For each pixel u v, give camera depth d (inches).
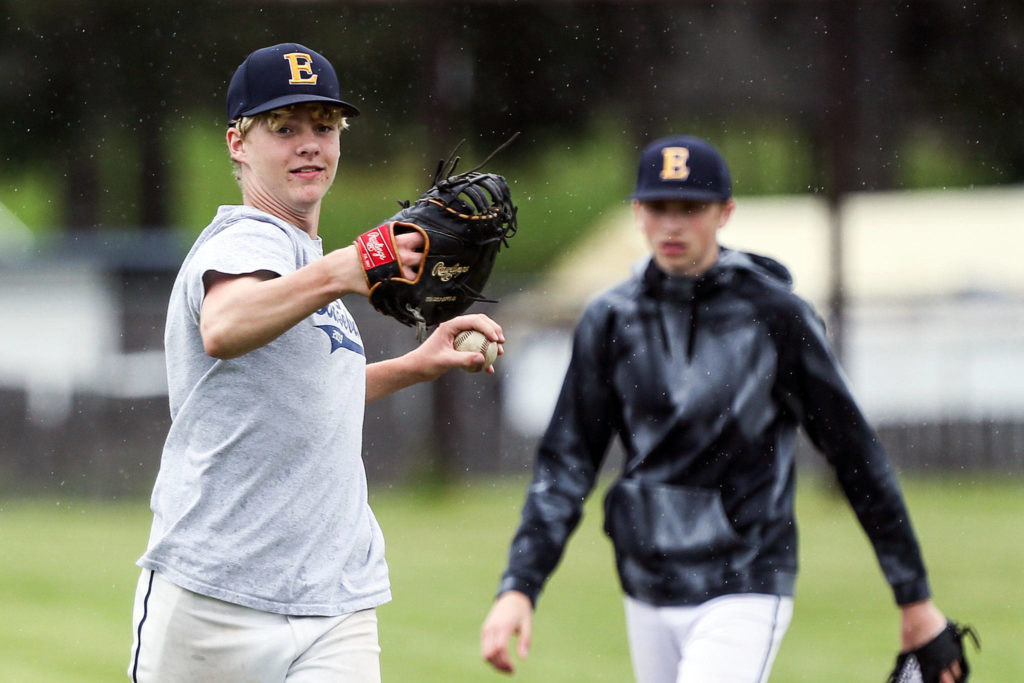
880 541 590.9
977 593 1304.1
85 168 3193.9
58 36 2716.5
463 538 1721.2
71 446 2313.0
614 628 1176.2
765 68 3046.3
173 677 427.8
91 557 1571.1
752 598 575.5
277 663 426.9
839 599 1300.4
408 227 399.2
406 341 2370.8
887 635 1138.0
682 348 592.7
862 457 587.5
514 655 1068.5
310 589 428.5
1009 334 2508.6
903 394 2524.6
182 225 4062.5
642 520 592.7
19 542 1686.8
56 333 2576.3
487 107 2800.2
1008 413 2479.1
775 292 592.1
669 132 3147.1
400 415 2379.4
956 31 2861.7
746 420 585.0
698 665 564.7
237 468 422.6
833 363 588.4
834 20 2261.3
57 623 1197.7
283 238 418.6
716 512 583.2
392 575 1443.2
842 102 2244.1
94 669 1017.5
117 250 2755.9
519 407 2714.1
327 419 429.7
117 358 2452.0
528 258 4847.4
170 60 2741.1
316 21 2682.1
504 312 2861.7
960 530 1717.5
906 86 2982.3
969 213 3292.3
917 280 3080.7
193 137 4163.4
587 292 3171.8
